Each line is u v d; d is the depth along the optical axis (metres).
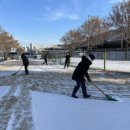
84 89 9.64
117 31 62.62
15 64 41.09
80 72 9.50
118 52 58.06
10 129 5.97
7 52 76.44
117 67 26.75
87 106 8.15
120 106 8.11
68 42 99.88
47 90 11.32
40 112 7.42
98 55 61.47
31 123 6.41
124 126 6.12
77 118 6.81
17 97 9.54
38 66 32.47
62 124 6.32
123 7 59.97
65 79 15.95
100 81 14.67
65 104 8.44
